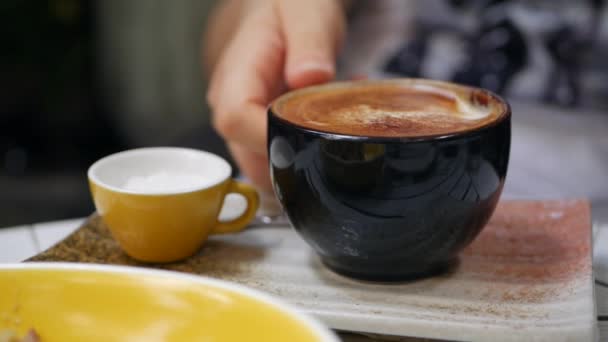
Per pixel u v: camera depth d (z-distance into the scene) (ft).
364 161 1.45
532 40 2.68
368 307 1.51
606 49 2.63
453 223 1.50
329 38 2.05
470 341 1.45
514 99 2.77
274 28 2.08
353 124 1.53
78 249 1.71
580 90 2.70
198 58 5.27
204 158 1.75
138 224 1.62
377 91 1.71
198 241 1.68
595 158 2.50
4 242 1.90
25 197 4.92
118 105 5.61
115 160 1.74
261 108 1.91
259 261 1.67
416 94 1.69
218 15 3.02
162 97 5.41
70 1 5.44
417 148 1.44
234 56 2.07
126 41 5.34
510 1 2.71
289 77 1.90
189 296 1.30
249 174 1.99
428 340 1.49
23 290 1.34
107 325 1.32
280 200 1.59
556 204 1.84
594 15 2.62
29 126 5.79
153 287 1.31
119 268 1.33
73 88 5.69
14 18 5.42
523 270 1.60
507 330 1.44
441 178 1.46
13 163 5.46
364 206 1.48
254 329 1.25
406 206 1.47
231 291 1.28
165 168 1.77
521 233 1.73
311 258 1.67
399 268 1.55
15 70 5.61
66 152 5.67
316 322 1.22
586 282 1.54
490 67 2.75
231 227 1.74
